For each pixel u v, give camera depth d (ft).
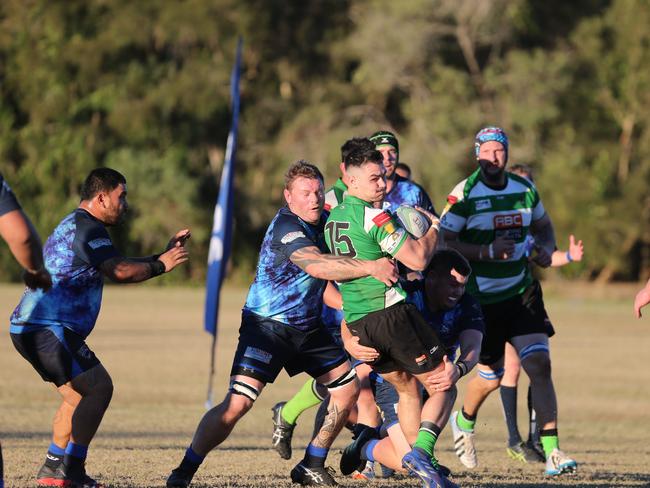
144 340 267.39
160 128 612.70
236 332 297.94
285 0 621.31
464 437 107.96
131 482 81.25
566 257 113.80
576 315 412.36
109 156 596.70
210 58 620.49
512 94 591.37
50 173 588.91
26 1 604.49
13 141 596.29
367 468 95.14
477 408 108.06
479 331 82.38
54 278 75.36
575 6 641.40
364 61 606.96
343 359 83.76
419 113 585.63
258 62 634.84
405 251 73.15
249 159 620.90
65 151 591.78
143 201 593.42
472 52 609.42
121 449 106.83
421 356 75.10
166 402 162.20
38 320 75.41
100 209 78.02
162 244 602.03
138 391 175.22
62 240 75.92
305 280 79.92
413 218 75.10
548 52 620.08
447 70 587.27
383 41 585.63
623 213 616.80
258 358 79.56
